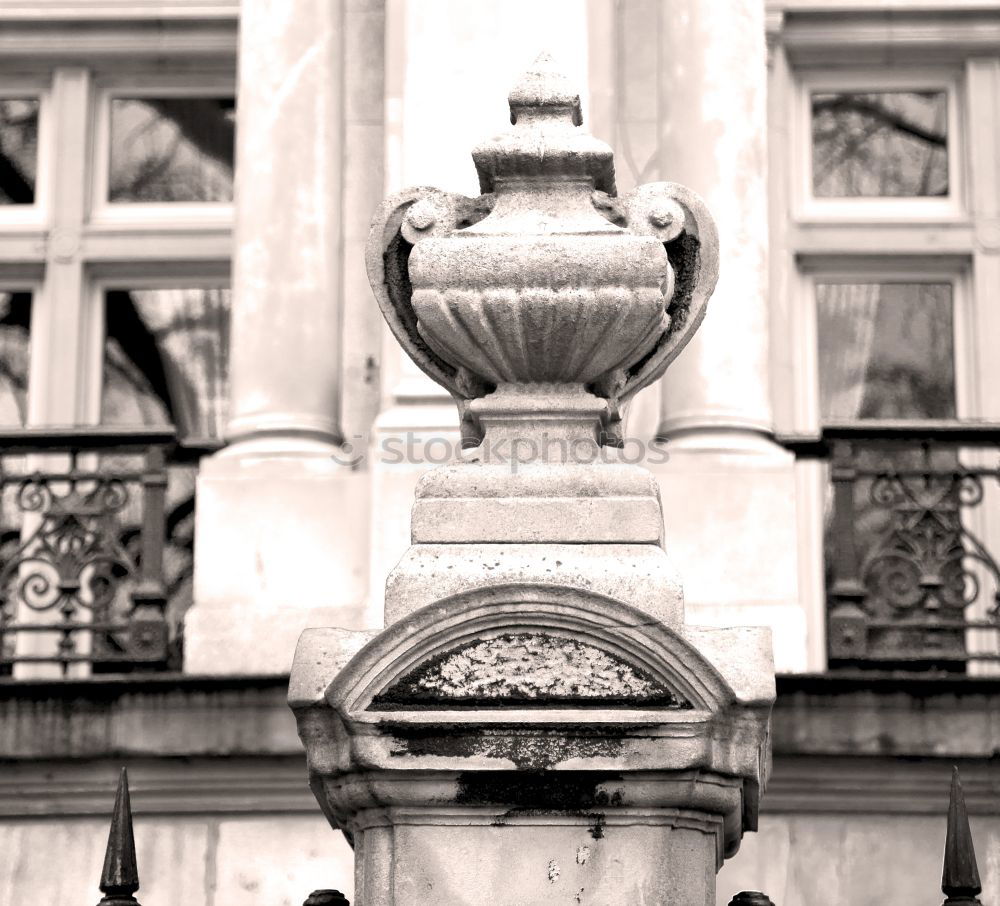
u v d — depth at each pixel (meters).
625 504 9.78
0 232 23.86
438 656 9.48
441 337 9.91
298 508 20.11
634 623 9.40
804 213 23.78
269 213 21.30
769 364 20.67
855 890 18.06
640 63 21.58
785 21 23.67
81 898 18.36
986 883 17.89
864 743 17.70
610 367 9.98
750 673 9.43
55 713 18.14
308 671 9.63
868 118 24.09
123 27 23.98
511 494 9.82
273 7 21.72
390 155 20.59
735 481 19.64
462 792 9.38
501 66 20.22
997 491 21.83
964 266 23.78
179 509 22.22
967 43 23.70
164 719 18.11
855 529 20.00
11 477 19.62
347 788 9.56
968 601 19.14
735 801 9.54
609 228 9.98
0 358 23.77
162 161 24.25
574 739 9.32
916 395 23.58
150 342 23.91
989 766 17.86
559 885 9.34
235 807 18.47
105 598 19.52
